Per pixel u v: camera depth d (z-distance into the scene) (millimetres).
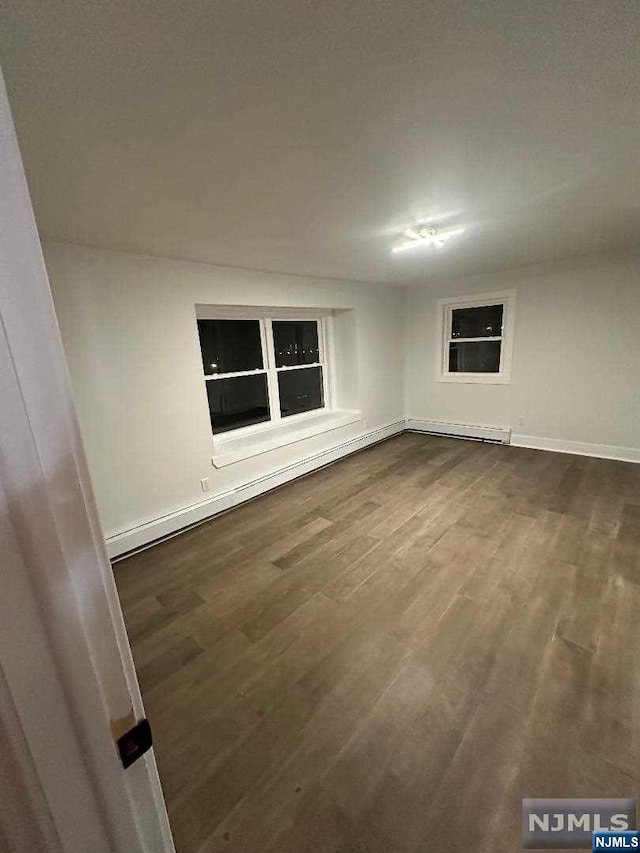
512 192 1785
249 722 1396
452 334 4914
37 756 347
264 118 1108
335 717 1399
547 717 1353
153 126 1105
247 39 801
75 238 2146
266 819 1106
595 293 3705
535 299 4070
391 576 2211
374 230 2283
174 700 1501
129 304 2529
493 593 2016
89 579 372
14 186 301
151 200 1646
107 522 2543
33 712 341
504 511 2930
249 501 3404
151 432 2719
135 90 939
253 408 3877
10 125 299
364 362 4605
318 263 3135
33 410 318
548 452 4230
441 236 2412
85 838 393
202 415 3012
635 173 1594
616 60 917
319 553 2502
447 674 1552
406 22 781
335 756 1265
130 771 438
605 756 1221
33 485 321
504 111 1126
